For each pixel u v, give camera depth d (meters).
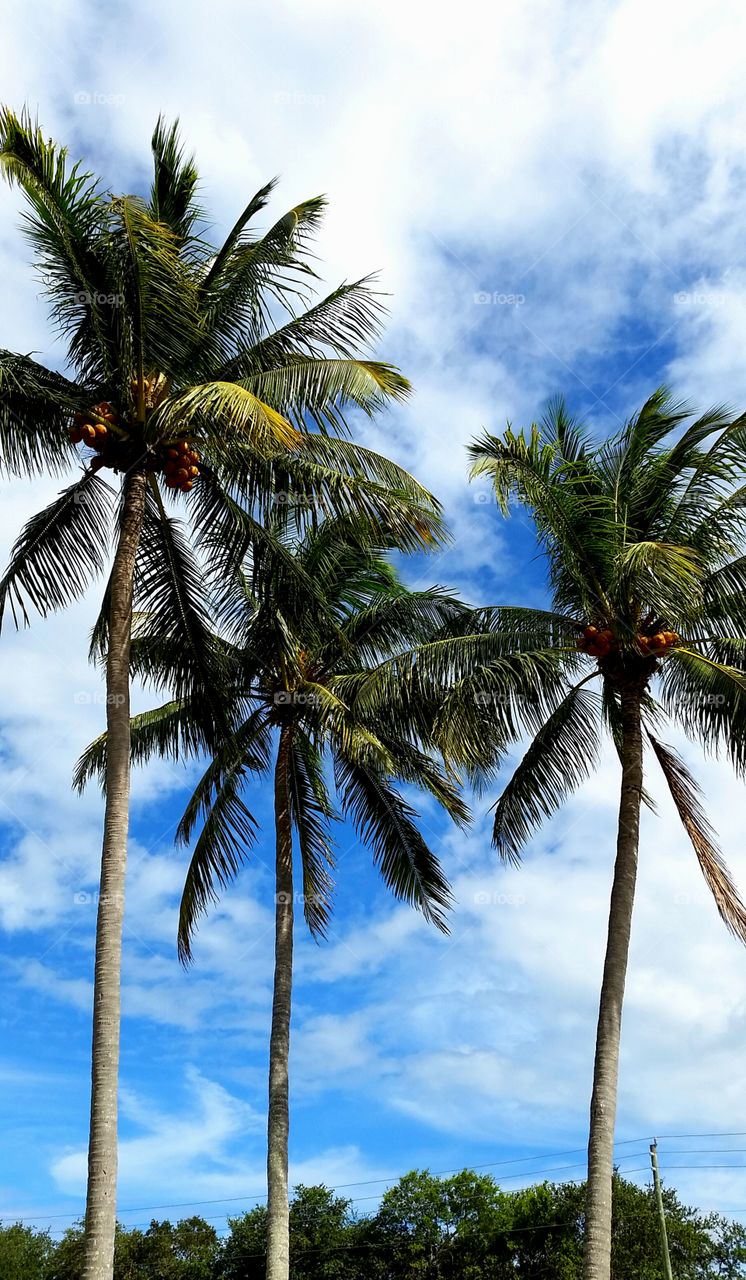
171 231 17.47
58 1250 37.97
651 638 18.31
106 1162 13.84
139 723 23.45
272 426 14.61
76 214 16.03
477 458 18.61
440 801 23.55
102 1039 14.39
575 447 19.84
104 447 16.19
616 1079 16.97
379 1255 34.91
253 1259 35.97
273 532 19.73
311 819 24.05
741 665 18.03
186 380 16.72
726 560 18.67
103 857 15.31
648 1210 34.28
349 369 16.36
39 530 16.86
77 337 16.69
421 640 22.52
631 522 19.39
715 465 18.56
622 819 18.27
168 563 18.28
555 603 19.66
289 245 17.06
